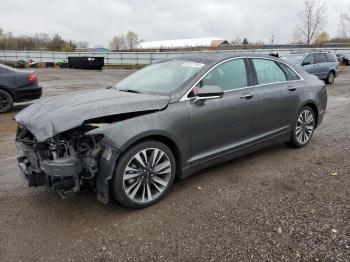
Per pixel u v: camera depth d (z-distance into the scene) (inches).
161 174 145.6
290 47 1814.7
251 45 2086.6
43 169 126.9
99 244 116.4
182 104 148.8
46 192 154.4
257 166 185.9
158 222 130.0
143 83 173.5
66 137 129.0
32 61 1694.1
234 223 127.9
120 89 176.9
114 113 130.3
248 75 180.9
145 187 140.6
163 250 112.8
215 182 165.0
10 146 227.0
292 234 119.6
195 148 155.6
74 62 1457.9
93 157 128.3
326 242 114.6
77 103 141.5
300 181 165.2
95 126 128.1
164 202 145.7
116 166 130.5
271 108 188.2
